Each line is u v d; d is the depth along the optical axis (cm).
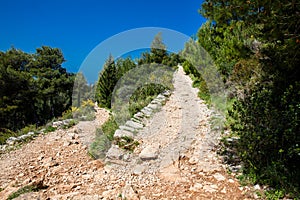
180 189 345
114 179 400
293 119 322
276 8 289
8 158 541
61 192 361
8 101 1845
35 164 486
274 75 437
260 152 341
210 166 403
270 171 323
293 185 303
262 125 347
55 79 2561
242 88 616
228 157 420
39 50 2750
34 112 2052
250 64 577
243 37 646
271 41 394
